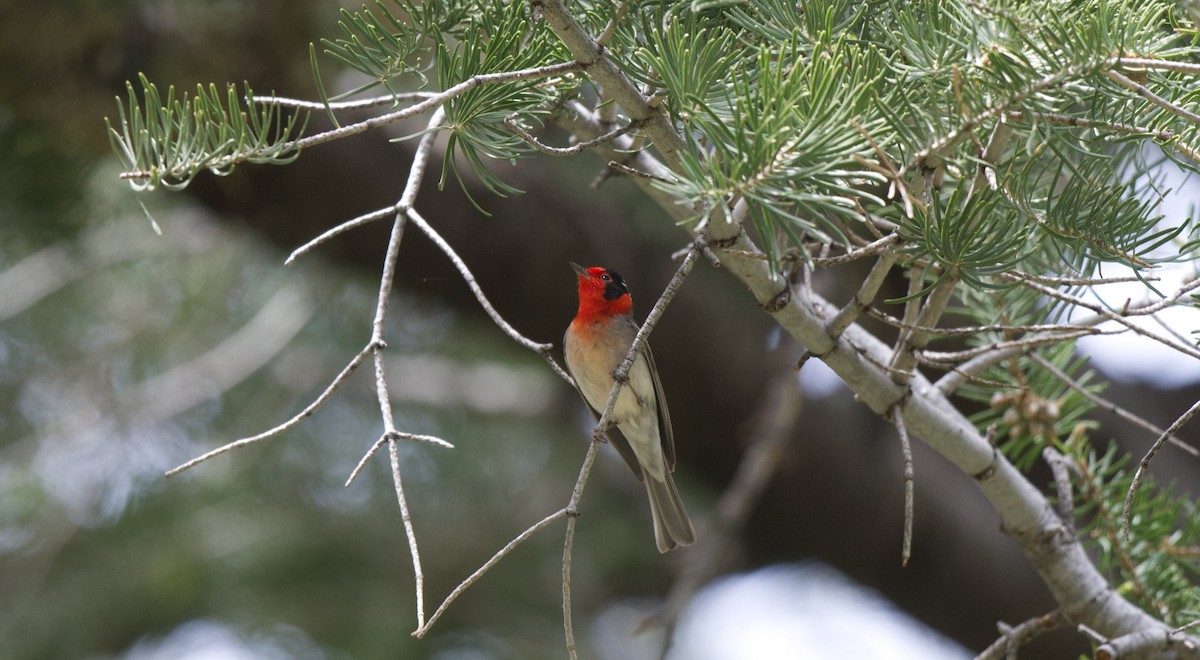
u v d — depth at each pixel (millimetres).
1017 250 4422
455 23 5117
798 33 4426
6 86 9969
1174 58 4547
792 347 10938
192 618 15594
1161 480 12289
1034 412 6859
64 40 9812
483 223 11234
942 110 4293
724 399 12195
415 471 16562
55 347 15648
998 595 11828
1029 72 4012
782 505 12367
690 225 5598
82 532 15477
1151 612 6902
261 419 16281
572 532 4488
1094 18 3963
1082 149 4246
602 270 9344
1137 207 4641
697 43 4445
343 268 12172
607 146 6012
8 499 15391
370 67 5008
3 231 11008
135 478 15562
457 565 16438
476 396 17672
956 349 9648
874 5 4668
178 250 15898
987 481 6441
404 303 15883
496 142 4895
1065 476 6762
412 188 5121
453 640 16125
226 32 9969
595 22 4930
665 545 8734
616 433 9312
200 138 4422
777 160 3848
